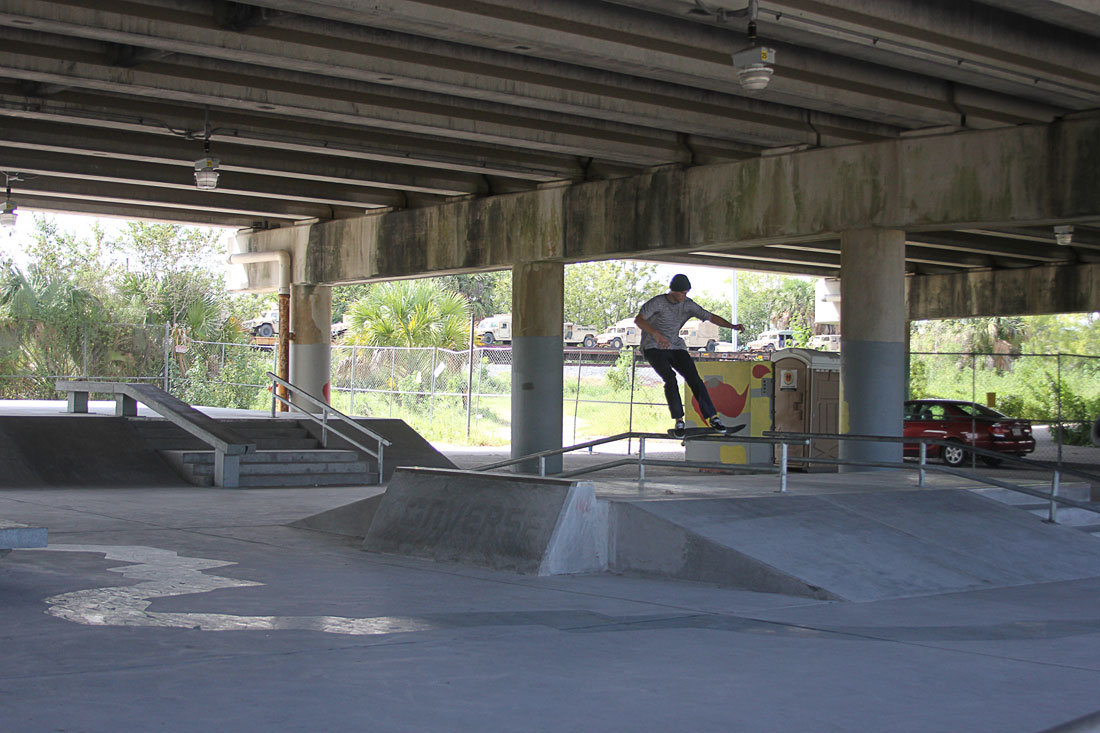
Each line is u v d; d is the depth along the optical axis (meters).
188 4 13.37
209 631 6.77
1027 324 49.91
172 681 5.48
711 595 8.83
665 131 19.58
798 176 18.78
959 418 26.67
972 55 13.96
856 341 18.22
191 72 15.62
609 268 64.25
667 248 20.67
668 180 20.55
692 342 57.66
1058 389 24.25
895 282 18.16
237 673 5.69
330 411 21.08
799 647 6.88
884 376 18.09
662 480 13.55
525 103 16.09
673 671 6.08
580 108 16.36
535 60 15.60
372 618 7.37
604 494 10.95
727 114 17.36
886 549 10.29
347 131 19.36
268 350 44.84
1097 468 25.52
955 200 17.28
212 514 13.90
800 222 18.77
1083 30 13.24
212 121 18.28
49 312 37.56
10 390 36.91
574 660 6.28
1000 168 16.89
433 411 38.19
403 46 14.59
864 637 7.29
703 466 11.86
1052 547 11.67
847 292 18.33
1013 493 13.44
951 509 12.07
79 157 21.45
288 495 16.91
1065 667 6.54
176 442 20.34
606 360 54.19
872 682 5.98
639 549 9.92
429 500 10.93
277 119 18.73
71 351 37.81
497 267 24.05
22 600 7.69
